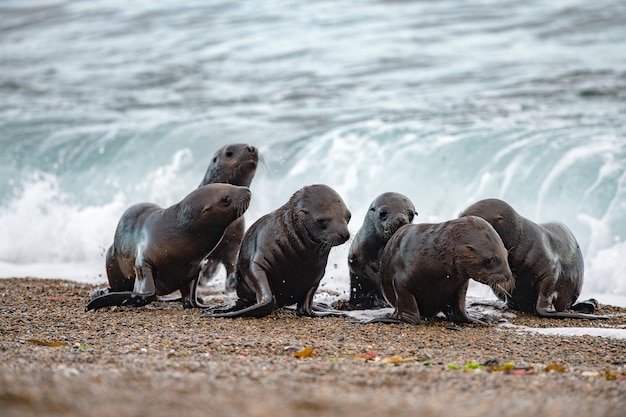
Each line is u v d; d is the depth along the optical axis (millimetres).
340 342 32688
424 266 35688
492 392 22891
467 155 59656
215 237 39312
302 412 19766
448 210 57750
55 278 53719
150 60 98562
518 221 40031
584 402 21812
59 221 64562
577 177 55375
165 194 66375
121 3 122750
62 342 31797
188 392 21078
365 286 42406
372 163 61219
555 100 71250
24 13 124562
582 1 100562
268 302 37094
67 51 106500
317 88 82000
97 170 69875
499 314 40469
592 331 35844
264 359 28500
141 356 28391
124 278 42156
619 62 80250
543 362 29594
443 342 33125
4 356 27375
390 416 19812
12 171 71812
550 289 40344
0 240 64125
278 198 61875
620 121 64062
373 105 74438
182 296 41219
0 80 96688
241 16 109812
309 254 37781
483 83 77875
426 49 89938
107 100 86250
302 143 65375
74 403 19562
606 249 50906
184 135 70250
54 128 77312
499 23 95875
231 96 82812
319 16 105438
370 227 40938
